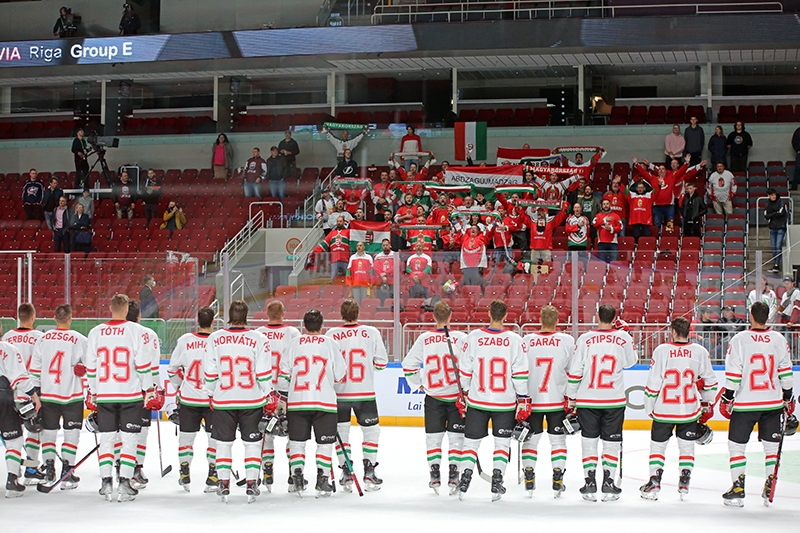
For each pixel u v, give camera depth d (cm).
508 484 814
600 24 1852
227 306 1205
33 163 2305
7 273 1253
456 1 2070
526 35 1881
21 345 821
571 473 875
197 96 2461
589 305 1152
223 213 1962
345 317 797
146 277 1244
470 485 808
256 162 1995
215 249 1834
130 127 2372
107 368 738
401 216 1591
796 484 818
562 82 2272
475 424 729
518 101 2283
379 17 2089
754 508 702
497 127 2105
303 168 2167
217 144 2120
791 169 1891
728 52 2022
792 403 720
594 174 1958
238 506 705
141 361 736
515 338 727
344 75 2338
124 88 2419
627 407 1209
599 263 1162
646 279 1174
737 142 1838
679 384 734
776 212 1531
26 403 747
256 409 724
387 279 1191
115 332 742
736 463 715
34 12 2456
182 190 2086
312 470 891
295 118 2280
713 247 1539
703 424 753
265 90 2412
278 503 718
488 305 1166
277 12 2342
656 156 2016
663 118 2105
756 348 717
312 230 1716
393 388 1230
